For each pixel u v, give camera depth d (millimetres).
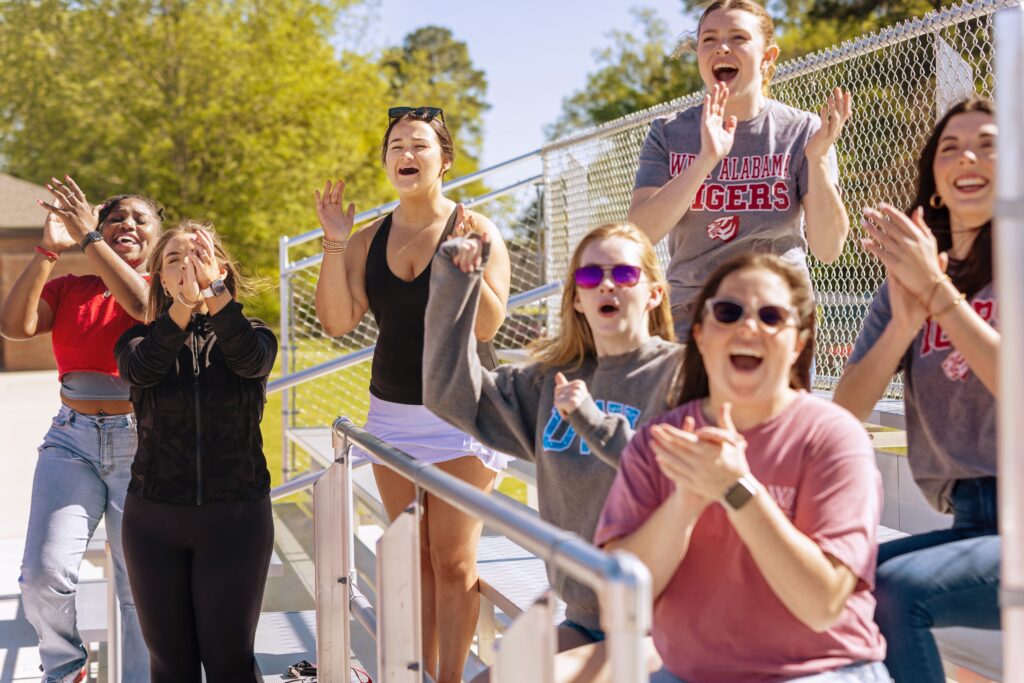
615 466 2533
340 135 36531
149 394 3531
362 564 5926
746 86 3568
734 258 2250
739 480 1946
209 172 35469
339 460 3555
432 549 3691
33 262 4301
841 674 2111
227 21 36250
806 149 3414
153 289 3756
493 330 3678
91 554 5203
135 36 35125
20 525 8906
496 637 4441
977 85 4035
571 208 7008
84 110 35062
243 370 3492
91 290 4367
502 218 7754
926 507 3795
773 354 2139
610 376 2771
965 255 2652
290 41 36844
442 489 2408
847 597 1999
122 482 4270
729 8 3568
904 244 2406
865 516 2047
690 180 3365
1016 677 1479
